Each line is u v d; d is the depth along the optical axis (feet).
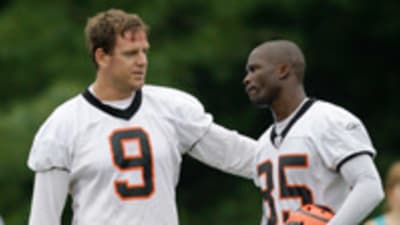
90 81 161.48
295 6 175.73
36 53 169.07
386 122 186.39
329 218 77.10
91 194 78.54
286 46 81.51
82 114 79.25
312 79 188.14
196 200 183.42
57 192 78.79
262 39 173.27
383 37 188.14
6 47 169.17
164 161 79.00
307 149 78.89
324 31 183.42
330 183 78.48
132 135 78.79
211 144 82.43
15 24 170.71
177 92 82.07
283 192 79.97
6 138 157.58
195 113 81.46
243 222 176.55
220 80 171.94
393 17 181.98
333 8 179.93
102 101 79.51
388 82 188.14
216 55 169.07
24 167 159.02
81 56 165.89
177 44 167.32
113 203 77.92
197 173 184.14
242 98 180.14
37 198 78.89
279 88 81.00
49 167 78.48
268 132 82.58
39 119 155.84
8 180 161.38
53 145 78.48
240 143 83.30
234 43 170.30
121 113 79.25
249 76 81.76
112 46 78.59
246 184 181.68
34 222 78.84
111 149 78.38
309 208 77.66
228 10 171.94
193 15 172.24
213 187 183.93
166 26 169.37
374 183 76.64
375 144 184.44
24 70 169.37
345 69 187.73
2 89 169.68
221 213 177.99
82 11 172.96
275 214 80.59
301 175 79.05
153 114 79.82
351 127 77.92
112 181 78.13
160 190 78.59
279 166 80.23
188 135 81.15
